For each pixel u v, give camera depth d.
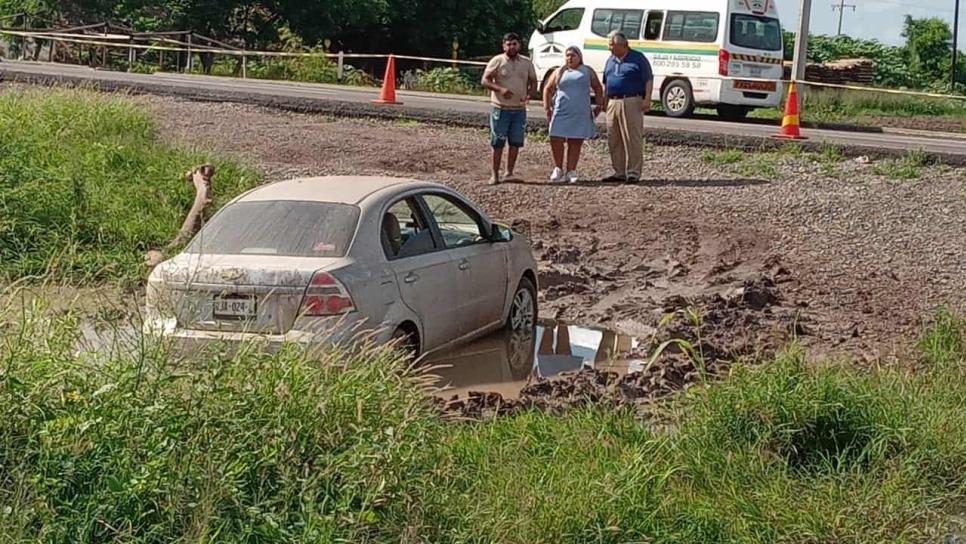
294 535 4.98
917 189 16.00
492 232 10.03
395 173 16.78
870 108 37.59
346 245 8.28
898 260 12.67
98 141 15.86
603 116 23.14
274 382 5.62
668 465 6.41
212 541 4.89
